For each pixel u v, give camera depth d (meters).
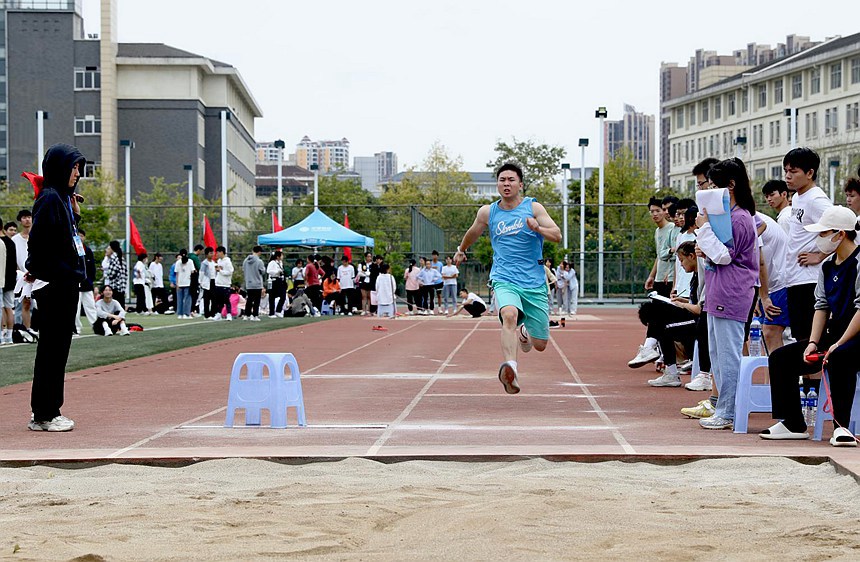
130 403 10.48
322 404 10.29
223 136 49.47
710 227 8.19
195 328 26.05
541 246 9.45
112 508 5.43
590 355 17.06
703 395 11.05
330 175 87.81
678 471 6.58
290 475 6.50
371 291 35.88
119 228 49.53
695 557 4.38
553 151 90.88
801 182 8.90
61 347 8.57
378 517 5.16
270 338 21.78
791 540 4.68
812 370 7.71
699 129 97.62
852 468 6.21
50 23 79.94
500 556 4.41
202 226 46.75
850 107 76.06
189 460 6.88
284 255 43.59
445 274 38.19
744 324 8.37
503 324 9.07
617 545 4.57
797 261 8.73
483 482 6.12
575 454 6.91
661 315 11.89
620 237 47.53
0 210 46.53
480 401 10.52
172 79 81.06
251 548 4.55
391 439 7.93
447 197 91.44
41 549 4.52
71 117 80.06
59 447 7.61
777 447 7.30
